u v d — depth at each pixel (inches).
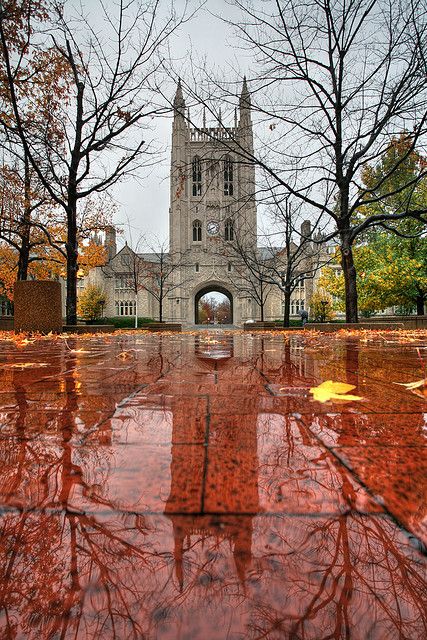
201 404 62.3
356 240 937.5
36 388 78.5
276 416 53.9
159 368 113.3
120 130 414.9
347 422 50.4
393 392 72.0
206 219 1972.2
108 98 422.3
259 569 19.7
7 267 980.6
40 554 21.4
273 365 119.5
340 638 15.5
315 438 43.4
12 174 583.2
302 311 1119.6
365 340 267.9
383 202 772.6
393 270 823.7
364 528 23.7
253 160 390.6
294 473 32.9
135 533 23.2
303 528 23.7
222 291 2196.1
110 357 153.2
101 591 18.6
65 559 21.0
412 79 353.1
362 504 27.0
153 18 376.8
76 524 24.5
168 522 24.6
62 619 17.2
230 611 17.1
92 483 31.0
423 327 524.1
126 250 2160.4
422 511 25.9
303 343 243.3
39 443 42.3
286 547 21.7
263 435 44.7
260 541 22.3
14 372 104.8
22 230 644.7
